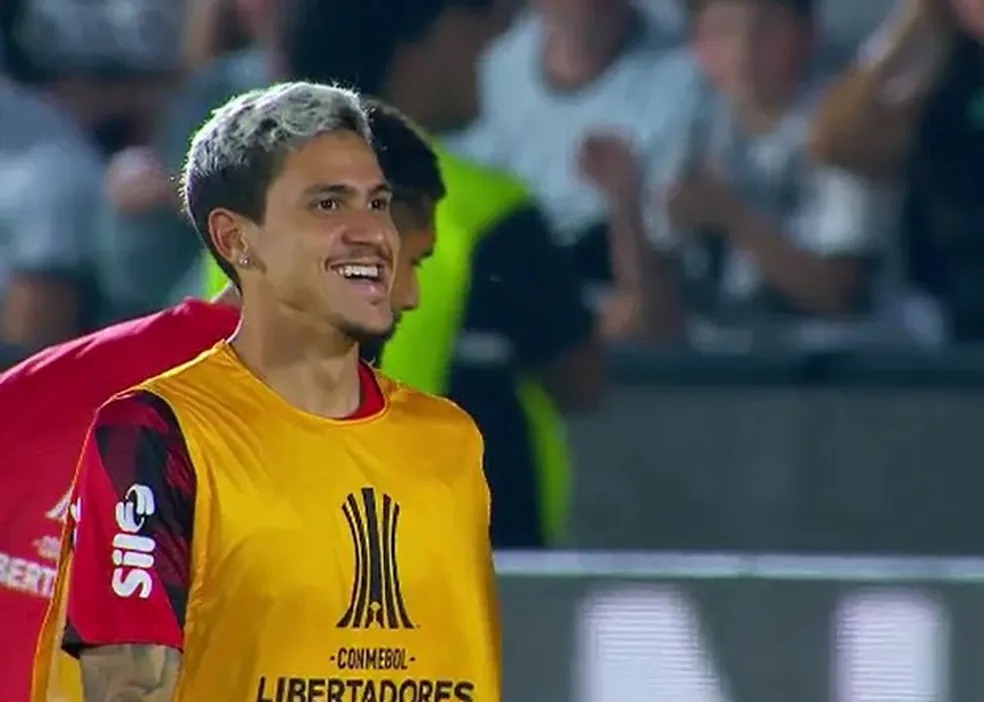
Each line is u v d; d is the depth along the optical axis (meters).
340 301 8.27
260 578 8.16
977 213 19.08
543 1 19.70
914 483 18.23
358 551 8.30
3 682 9.80
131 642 8.07
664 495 18.31
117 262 19.52
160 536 8.10
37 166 19.64
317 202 8.30
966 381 18.19
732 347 18.53
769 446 18.30
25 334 19.47
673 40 19.77
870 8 20.14
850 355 18.30
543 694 13.38
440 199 11.36
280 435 8.30
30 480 9.73
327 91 8.46
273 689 8.17
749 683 13.35
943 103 19.06
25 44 21.03
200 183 8.49
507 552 14.60
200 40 20.17
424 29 14.89
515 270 14.90
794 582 13.31
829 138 19.17
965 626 13.23
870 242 19.14
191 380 8.34
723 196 19.17
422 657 8.41
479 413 14.91
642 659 13.38
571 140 19.38
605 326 18.89
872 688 13.30
